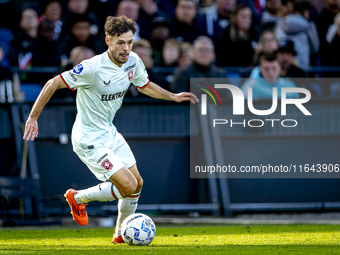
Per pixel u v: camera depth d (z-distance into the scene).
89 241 18.66
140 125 31.52
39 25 35.28
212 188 30.89
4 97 31.75
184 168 31.58
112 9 38.41
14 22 37.91
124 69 16.55
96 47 36.41
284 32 39.03
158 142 31.50
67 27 35.81
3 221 26.39
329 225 24.34
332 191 32.09
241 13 36.91
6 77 31.92
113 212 30.30
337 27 38.38
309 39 39.06
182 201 31.41
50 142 30.61
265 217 30.33
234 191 31.73
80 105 16.61
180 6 37.62
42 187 30.33
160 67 35.47
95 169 16.48
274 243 17.33
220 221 28.42
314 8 40.31
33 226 26.69
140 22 38.47
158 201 31.20
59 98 31.95
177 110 31.77
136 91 32.88
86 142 16.44
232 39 37.34
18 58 35.62
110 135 16.91
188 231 22.59
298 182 32.03
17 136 29.66
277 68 32.47
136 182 15.99
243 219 29.48
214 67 33.09
